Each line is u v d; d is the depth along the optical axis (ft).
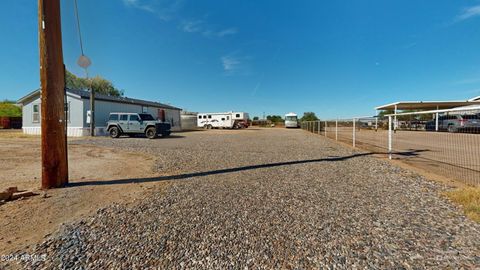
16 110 118.21
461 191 13.24
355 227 9.32
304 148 37.01
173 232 8.89
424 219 10.02
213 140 51.80
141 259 7.17
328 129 82.28
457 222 9.69
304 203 12.04
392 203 12.01
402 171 19.85
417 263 6.97
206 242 8.16
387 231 8.97
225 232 8.88
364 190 14.34
